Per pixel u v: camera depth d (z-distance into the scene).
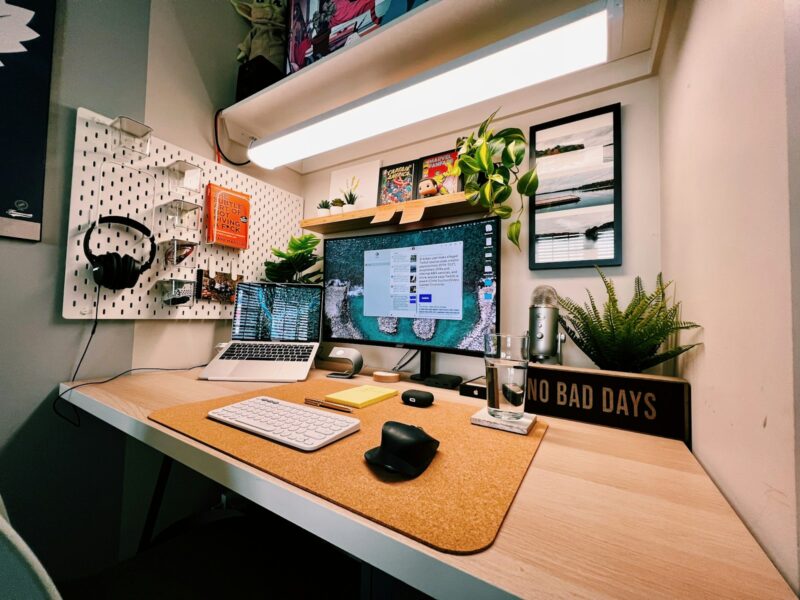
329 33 1.09
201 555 0.59
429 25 0.83
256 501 0.39
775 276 0.29
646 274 0.81
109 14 0.95
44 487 0.83
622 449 0.51
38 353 0.82
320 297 1.17
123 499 0.96
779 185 0.28
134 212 0.96
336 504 0.34
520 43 0.72
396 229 1.22
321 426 0.53
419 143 1.19
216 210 1.11
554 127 0.94
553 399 0.68
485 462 0.45
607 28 0.67
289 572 0.56
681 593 0.23
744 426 0.34
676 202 0.65
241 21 1.33
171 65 1.09
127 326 0.97
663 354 0.62
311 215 1.47
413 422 0.61
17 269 0.79
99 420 0.92
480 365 1.02
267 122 1.27
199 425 0.55
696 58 0.51
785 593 0.23
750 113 0.33
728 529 0.31
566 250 0.90
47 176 0.82
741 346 0.35
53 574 0.84
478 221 0.88
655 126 0.82
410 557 0.28
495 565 0.26
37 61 0.80
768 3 0.30
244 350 1.05
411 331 0.98
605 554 0.27
